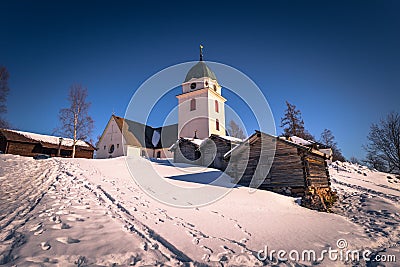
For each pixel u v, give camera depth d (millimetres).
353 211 11070
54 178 9016
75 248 3439
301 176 11219
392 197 14789
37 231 3895
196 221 5559
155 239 4152
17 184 7812
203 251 3945
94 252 3387
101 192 7223
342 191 15781
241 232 5203
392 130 27812
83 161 15102
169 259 3533
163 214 5730
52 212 4914
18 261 2945
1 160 13070
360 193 15125
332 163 26344
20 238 3604
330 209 11555
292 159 11750
